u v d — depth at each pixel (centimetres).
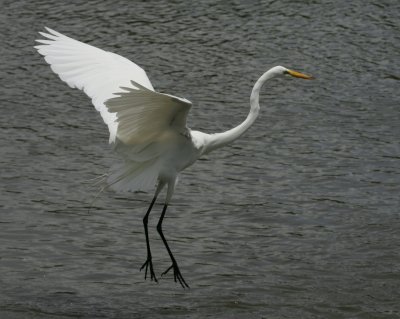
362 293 1144
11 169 1549
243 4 2522
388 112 1848
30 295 1111
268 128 1773
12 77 2016
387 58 2136
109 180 1008
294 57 2141
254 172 1572
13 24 2330
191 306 1098
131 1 2539
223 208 1420
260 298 1125
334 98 1925
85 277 1173
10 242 1269
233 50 2183
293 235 1328
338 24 2356
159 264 1223
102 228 1338
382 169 1580
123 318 1057
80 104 1891
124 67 991
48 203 1419
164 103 877
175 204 1436
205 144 1051
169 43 2219
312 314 1083
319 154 1647
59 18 2380
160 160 1004
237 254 1260
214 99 1905
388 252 1270
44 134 1722
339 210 1417
